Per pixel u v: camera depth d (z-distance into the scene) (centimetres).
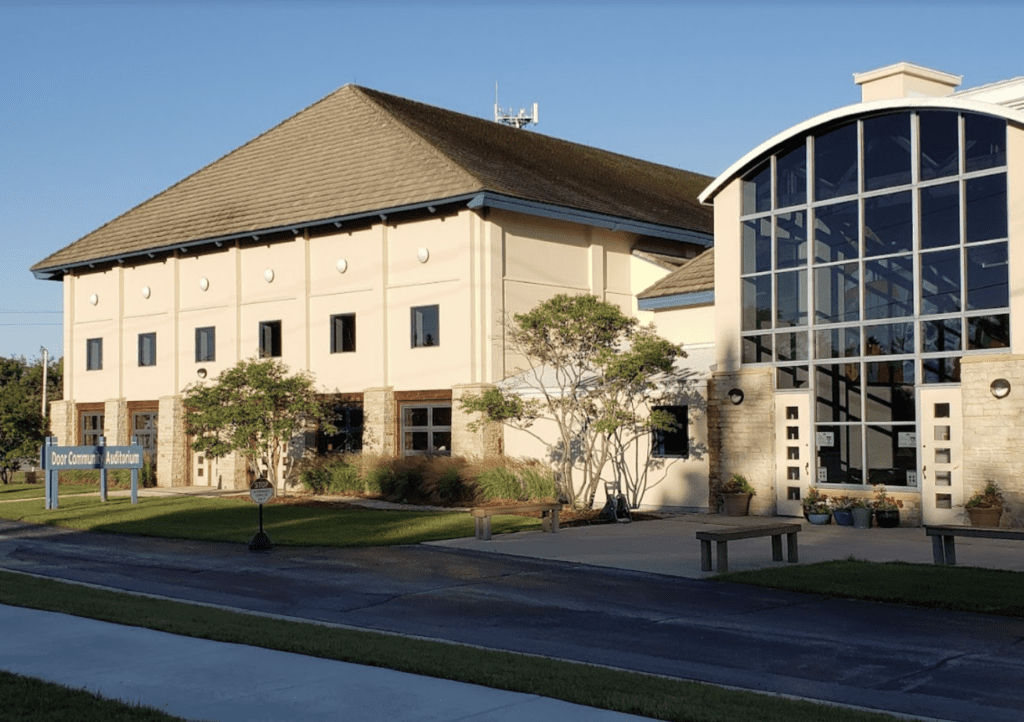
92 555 1897
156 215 3834
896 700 877
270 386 3036
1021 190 2036
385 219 3102
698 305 2886
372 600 1407
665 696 831
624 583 1520
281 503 2864
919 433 2162
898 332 2217
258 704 825
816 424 2341
